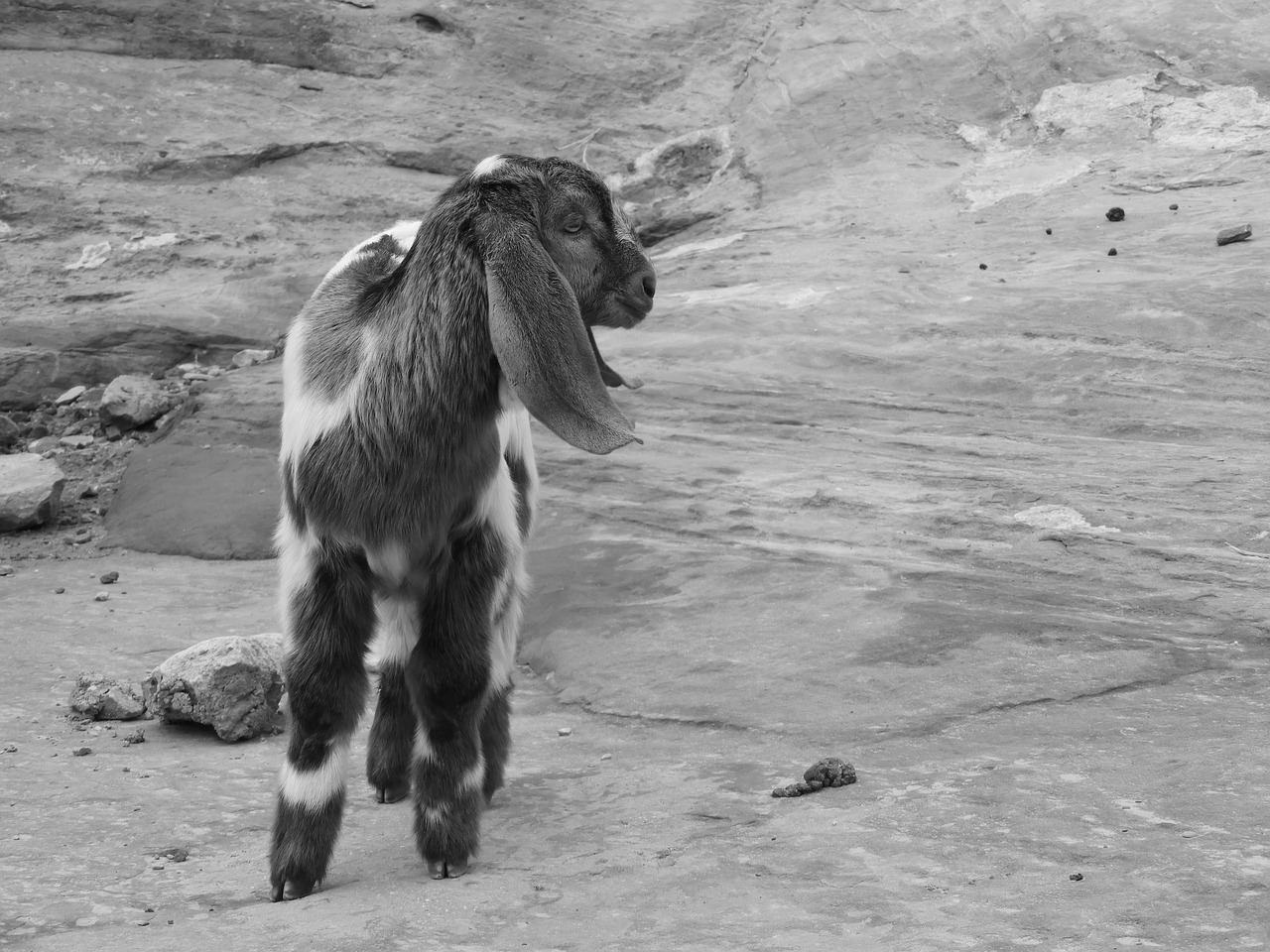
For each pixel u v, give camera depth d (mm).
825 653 14234
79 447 28594
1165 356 24953
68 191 40156
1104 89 39938
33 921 8953
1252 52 39594
